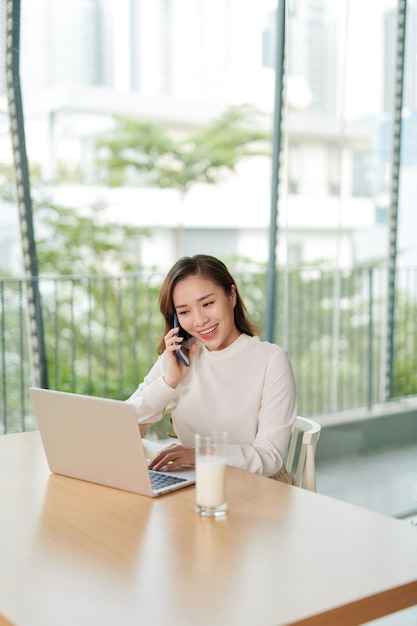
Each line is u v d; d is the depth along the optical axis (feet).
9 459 5.84
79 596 3.57
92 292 38.91
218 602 3.49
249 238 44.78
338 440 12.41
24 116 10.05
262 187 44.57
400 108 13.06
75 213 41.57
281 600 3.50
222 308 6.15
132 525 4.44
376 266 13.39
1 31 9.68
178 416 6.41
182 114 43.04
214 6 40.24
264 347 6.29
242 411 6.19
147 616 3.36
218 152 43.93
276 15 11.84
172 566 3.87
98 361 37.58
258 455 5.67
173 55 41.47
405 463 12.09
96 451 5.09
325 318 13.24
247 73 40.60
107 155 42.39
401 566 3.85
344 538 4.21
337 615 3.46
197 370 6.34
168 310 6.36
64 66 40.60
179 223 43.68
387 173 13.17
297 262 13.00
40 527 4.44
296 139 24.44
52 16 39.91
